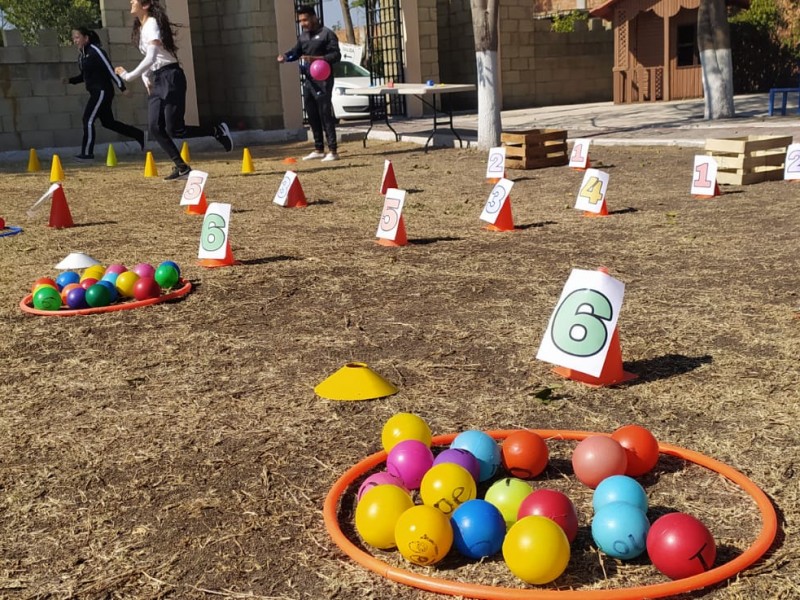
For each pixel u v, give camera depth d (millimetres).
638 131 15844
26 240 8305
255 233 8312
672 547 2455
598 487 2814
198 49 20891
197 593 2557
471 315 5309
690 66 24125
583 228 7902
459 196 10312
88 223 9227
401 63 23328
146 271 6117
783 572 2525
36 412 4035
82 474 3377
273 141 20031
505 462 3168
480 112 15102
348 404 3984
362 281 6246
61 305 5824
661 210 8656
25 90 17297
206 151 18328
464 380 4242
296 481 3252
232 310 5633
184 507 3080
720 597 2410
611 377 4090
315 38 14375
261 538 2855
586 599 2309
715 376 4137
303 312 5535
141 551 2805
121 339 5109
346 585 2562
